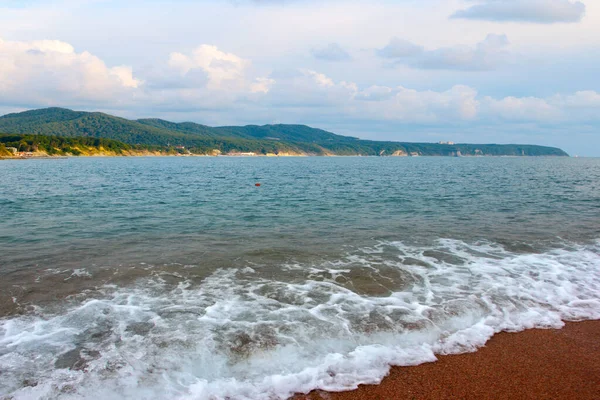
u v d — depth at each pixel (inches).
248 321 302.5
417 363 262.1
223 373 242.2
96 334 280.4
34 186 1437.0
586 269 445.4
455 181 1839.3
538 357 273.3
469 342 289.4
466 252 508.1
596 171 2970.0
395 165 4655.5
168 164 4456.2
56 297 345.7
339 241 564.4
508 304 348.5
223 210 863.1
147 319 304.2
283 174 2506.2
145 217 762.8
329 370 249.4
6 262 448.1
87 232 617.9
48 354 254.4
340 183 1708.9
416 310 329.1
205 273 414.9
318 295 357.4
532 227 672.4
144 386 226.8
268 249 515.8
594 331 309.6
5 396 213.2
